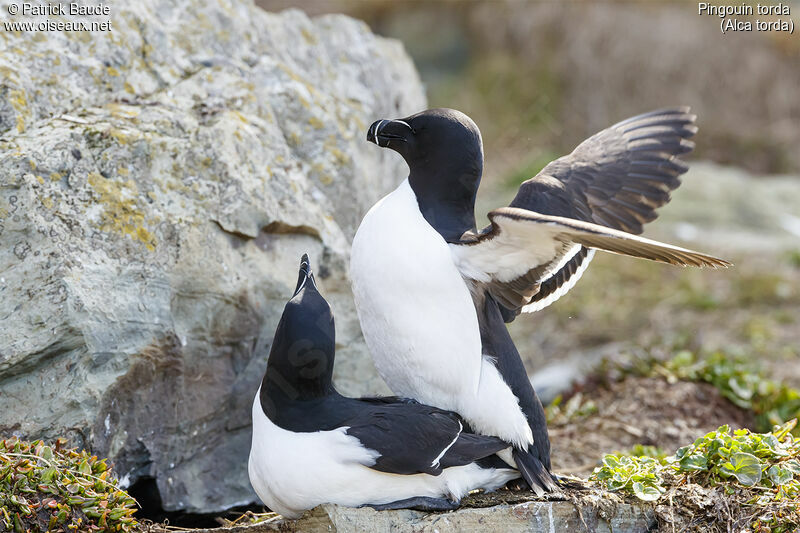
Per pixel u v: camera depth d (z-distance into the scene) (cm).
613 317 1670
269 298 877
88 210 788
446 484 703
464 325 701
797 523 700
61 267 754
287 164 947
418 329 696
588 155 852
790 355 1480
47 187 774
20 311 746
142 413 798
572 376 1306
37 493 665
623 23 2828
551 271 712
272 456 675
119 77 909
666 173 838
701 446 774
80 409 752
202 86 956
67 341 750
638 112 2744
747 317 1662
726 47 2794
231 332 853
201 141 861
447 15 3058
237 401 865
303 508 682
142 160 829
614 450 1072
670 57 2784
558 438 1105
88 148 809
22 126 818
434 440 678
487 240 687
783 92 2769
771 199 2302
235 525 772
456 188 733
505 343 743
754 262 1941
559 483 752
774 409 1138
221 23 1019
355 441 664
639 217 825
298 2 2934
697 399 1156
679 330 1595
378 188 1113
